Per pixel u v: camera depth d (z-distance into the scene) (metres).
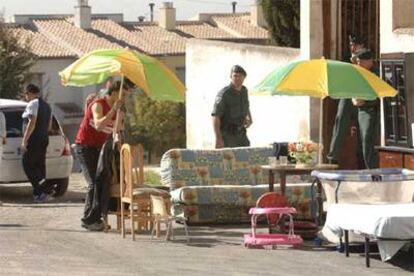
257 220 29.77
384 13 34.03
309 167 27.58
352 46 35.28
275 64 43.62
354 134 32.94
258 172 31.72
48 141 38.44
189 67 53.56
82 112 137.38
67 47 139.75
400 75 30.22
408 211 23.30
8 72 94.31
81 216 33.12
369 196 25.44
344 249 25.05
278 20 58.50
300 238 26.28
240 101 33.59
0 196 40.22
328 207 25.80
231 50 48.31
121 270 23.09
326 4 39.06
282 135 42.59
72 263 24.08
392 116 30.47
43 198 38.22
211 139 51.09
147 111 116.94
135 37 147.88
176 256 24.97
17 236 28.48
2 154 38.41
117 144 29.23
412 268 23.19
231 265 23.66
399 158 29.84
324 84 25.89
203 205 30.41
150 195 27.91
